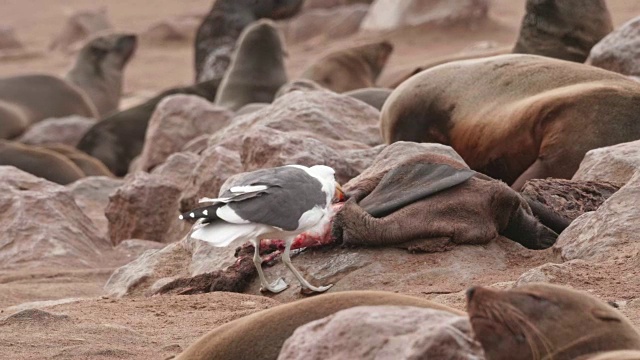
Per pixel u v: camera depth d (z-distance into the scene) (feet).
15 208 151.33
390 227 100.73
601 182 113.50
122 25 561.02
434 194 103.14
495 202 103.40
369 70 291.38
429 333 50.21
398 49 395.75
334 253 102.78
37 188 157.58
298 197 86.43
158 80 438.81
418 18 411.75
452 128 155.63
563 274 87.76
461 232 101.50
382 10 424.05
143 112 306.96
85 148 302.45
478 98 153.28
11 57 498.28
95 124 305.32
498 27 403.54
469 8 406.00
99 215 188.44
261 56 288.92
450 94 157.17
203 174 143.02
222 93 288.92
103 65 385.91
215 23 361.10
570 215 109.29
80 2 641.81
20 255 146.10
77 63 386.73
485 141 148.97
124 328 82.23
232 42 358.84
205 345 55.98
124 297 109.60
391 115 162.91
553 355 49.67
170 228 159.22
